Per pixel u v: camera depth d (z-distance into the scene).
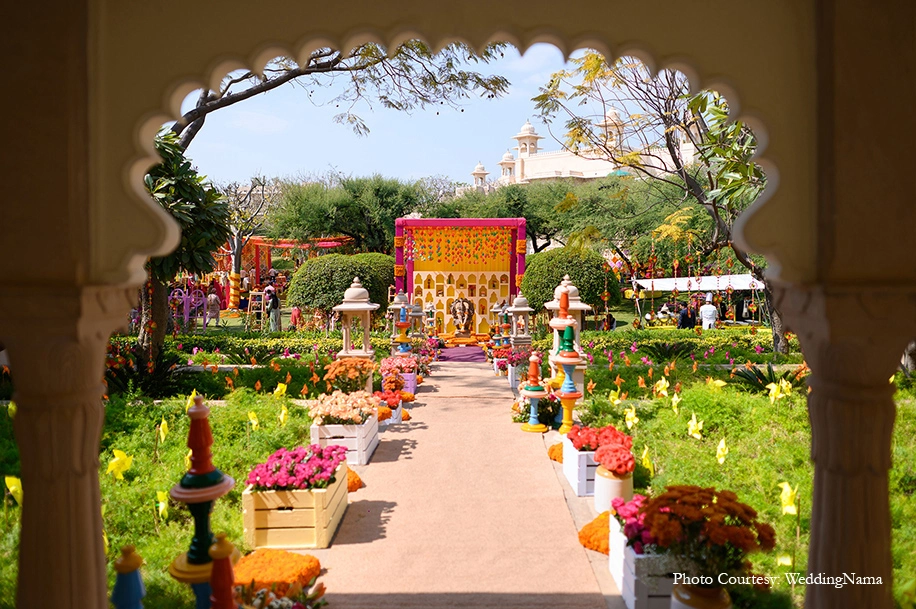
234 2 2.51
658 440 6.22
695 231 12.38
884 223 2.39
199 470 2.99
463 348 16.09
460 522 4.86
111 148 2.50
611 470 4.95
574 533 4.64
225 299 26.75
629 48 2.55
